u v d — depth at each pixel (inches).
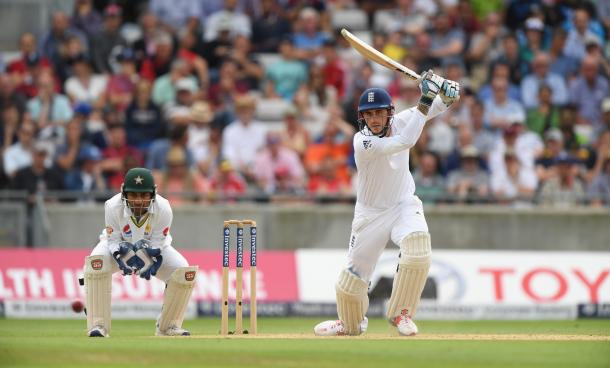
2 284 1866.4
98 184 2100.1
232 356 877.2
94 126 2203.5
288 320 1792.6
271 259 1931.6
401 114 1152.2
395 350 925.2
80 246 2032.5
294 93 2373.3
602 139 2193.7
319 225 2070.6
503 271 1930.4
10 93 2214.6
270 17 2472.9
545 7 2468.0
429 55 2357.3
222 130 2222.0
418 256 1112.2
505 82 2284.7
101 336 1123.9
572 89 2341.3
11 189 2052.2
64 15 2388.0
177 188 2076.8
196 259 1900.8
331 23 2516.0
